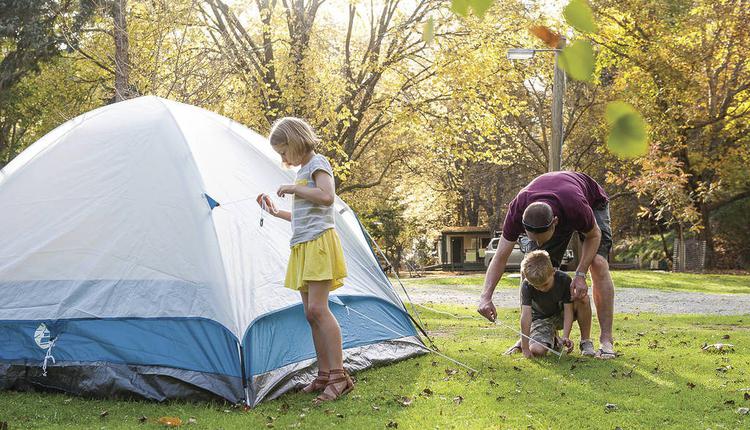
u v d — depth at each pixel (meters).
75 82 22.64
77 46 19.23
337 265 4.66
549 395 4.76
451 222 49.12
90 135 5.76
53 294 5.13
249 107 16.92
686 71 21.14
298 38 18.47
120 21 13.70
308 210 4.62
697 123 25.23
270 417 4.26
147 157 5.52
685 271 29.17
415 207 39.97
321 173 4.57
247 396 4.70
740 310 12.83
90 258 5.21
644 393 4.81
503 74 19.11
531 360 6.04
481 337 7.88
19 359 5.05
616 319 10.16
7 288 5.19
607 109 1.06
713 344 6.96
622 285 20.45
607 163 27.27
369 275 6.54
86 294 5.10
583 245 5.94
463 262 41.12
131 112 5.89
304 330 5.41
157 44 13.59
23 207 5.49
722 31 24.27
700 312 12.45
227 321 4.90
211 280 5.05
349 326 5.94
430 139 19.84
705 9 23.75
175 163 5.48
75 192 5.46
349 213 7.12
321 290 4.64
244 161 5.88
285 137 4.63
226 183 5.56
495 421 4.12
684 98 19.47
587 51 1.11
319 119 17.64
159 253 5.16
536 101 32.81
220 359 4.84
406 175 34.31
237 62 15.79
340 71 20.25
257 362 4.90
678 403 4.53
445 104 19.92
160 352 4.90
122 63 13.55
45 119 27.11
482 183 38.84
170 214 5.27
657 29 22.47
